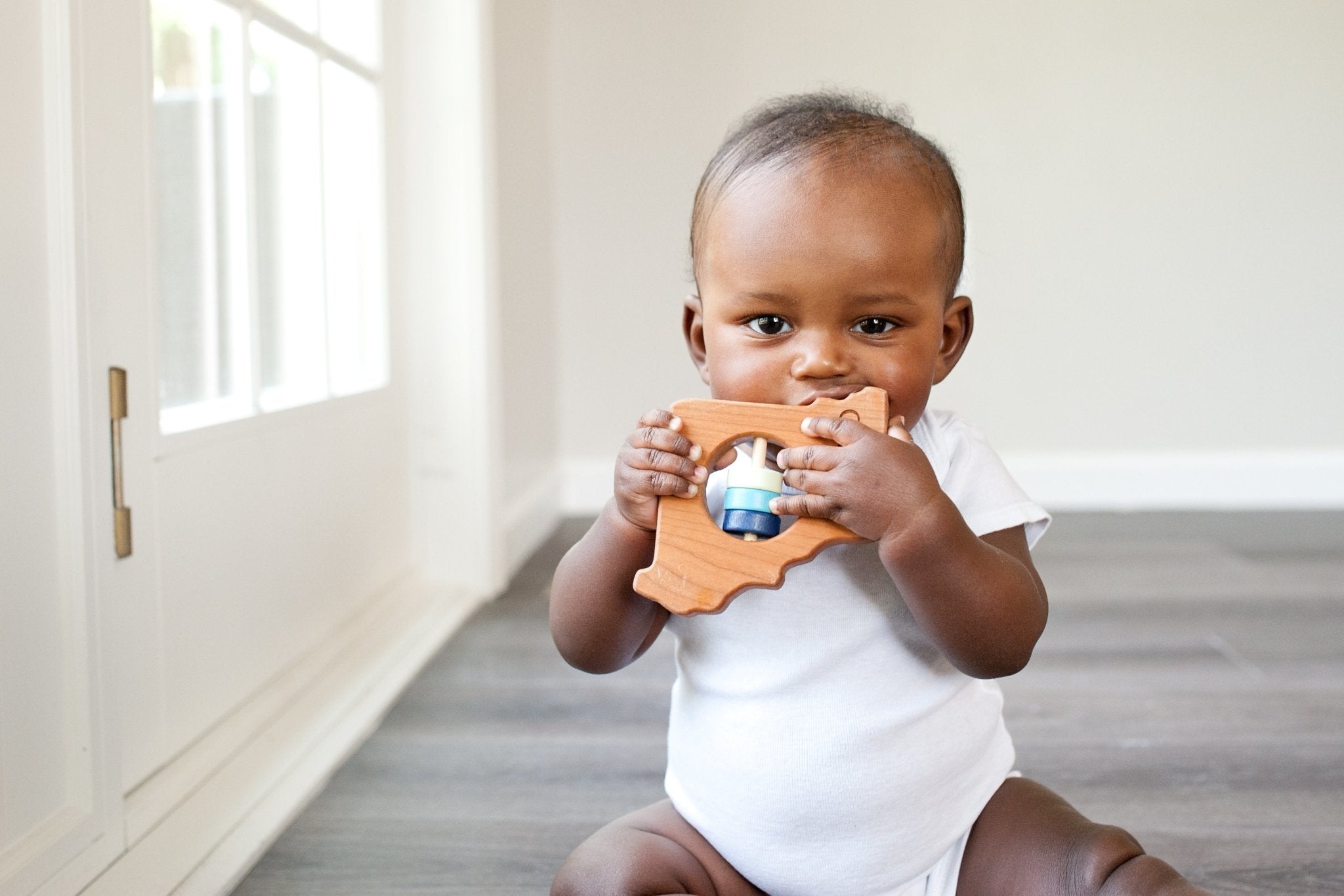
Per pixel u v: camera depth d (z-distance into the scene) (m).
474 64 1.97
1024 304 2.98
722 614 0.77
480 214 1.99
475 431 2.01
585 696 1.52
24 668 0.89
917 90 2.93
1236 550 2.41
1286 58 2.91
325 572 1.60
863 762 0.74
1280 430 3.01
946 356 0.79
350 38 1.76
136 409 1.08
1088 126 2.94
